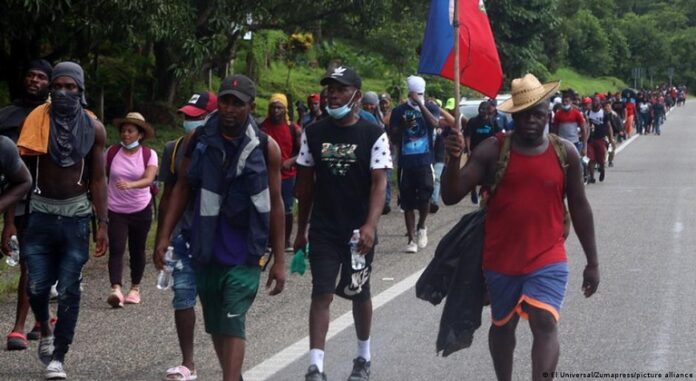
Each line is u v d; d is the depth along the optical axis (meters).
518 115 5.95
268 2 19.30
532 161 5.95
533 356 5.83
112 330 8.82
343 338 8.31
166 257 6.56
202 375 7.36
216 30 18.73
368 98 15.41
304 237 7.05
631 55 111.12
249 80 6.08
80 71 7.46
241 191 6.03
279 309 9.53
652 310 9.23
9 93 19.28
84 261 7.48
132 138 9.85
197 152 6.06
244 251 6.04
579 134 20.14
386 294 10.16
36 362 7.81
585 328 8.55
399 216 16.83
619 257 12.20
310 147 6.87
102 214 7.56
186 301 7.12
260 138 6.11
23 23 15.62
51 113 7.37
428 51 8.17
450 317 6.20
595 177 23.80
